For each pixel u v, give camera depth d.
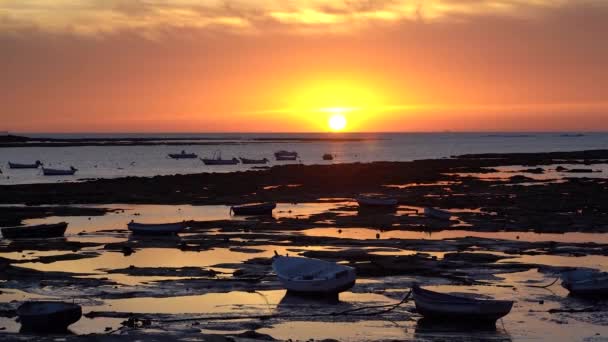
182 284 34.47
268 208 61.91
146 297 32.34
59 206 67.75
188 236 49.41
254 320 28.81
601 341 26.22
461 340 26.23
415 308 30.62
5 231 48.69
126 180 93.12
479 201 68.75
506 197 71.69
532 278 36.03
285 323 28.45
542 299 32.12
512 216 58.38
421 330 27.64
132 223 50.09
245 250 43.78
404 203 68.94
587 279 32.59
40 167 133.62
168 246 45.34
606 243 45.91
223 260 40.69
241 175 100.81
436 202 68.88
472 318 28.03
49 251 43.72
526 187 81.12
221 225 54.47
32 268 38.22
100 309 30.41
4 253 43.00
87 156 177.38
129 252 43.03
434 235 49.81
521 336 26.88
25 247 44.84
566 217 57.12
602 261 40.22
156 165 142.00
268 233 50.78
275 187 85.50
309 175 101.06
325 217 58.78
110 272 37.19
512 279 35.81
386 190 81.00
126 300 31.84
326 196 76.62
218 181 92.00
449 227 53.34
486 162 133.12
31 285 34.22
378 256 40.84
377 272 37.06
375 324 28.42
